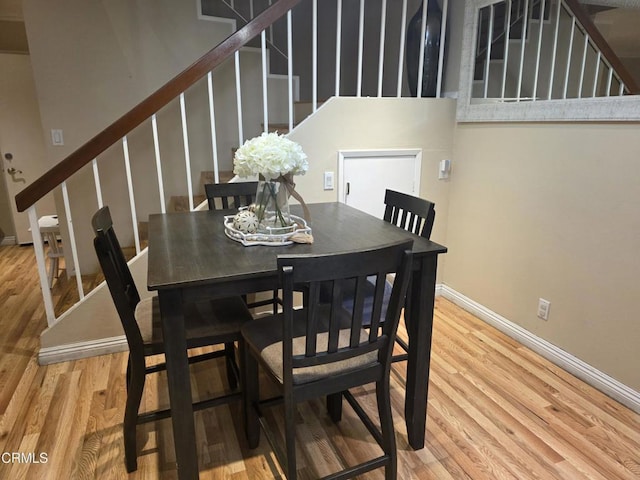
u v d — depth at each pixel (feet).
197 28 10.71
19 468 5.28
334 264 3.71
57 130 10.04
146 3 10.15
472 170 9.07
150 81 10.53
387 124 8.89
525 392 6.74
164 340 4.21
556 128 7.04
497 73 8.25
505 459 5.43
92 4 9.74
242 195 7.79
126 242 11.05
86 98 10.11
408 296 5.34
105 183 10.66
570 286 7.08
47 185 7.00
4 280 11.60
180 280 4.06
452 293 10.06
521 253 8.00
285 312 3.74
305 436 5.87
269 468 5.31
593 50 6.32
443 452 5.55
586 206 6.67
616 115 6.03
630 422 6.07
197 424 6.07
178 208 9.78
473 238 9.23
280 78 11.86
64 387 6.90
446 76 9.59
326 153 8.60
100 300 7.67
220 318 5.40
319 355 4.09
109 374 7.26
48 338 7.53
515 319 8.30
